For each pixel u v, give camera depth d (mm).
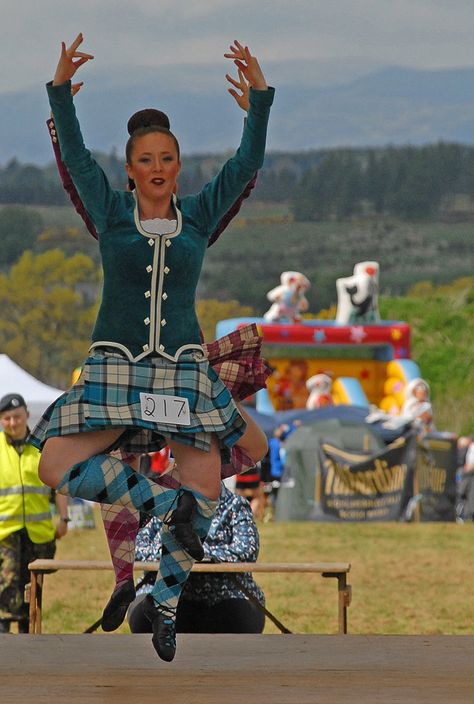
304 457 53594
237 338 11500
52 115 10867
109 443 10508
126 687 10906
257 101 10797
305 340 76125
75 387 10570
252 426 11500
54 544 23016
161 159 10625
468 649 12406
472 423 135375
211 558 16344
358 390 75438
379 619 27656
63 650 12312
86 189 10461
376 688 10930
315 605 29641
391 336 76812
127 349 10531
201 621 16375
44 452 10438
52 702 10391
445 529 49281
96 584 32750
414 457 52781
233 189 10859
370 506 52781
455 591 32125
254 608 16641
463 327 144500
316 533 46969
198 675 11367
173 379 10531
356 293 76750
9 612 22484
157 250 10555
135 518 10992
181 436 10461
